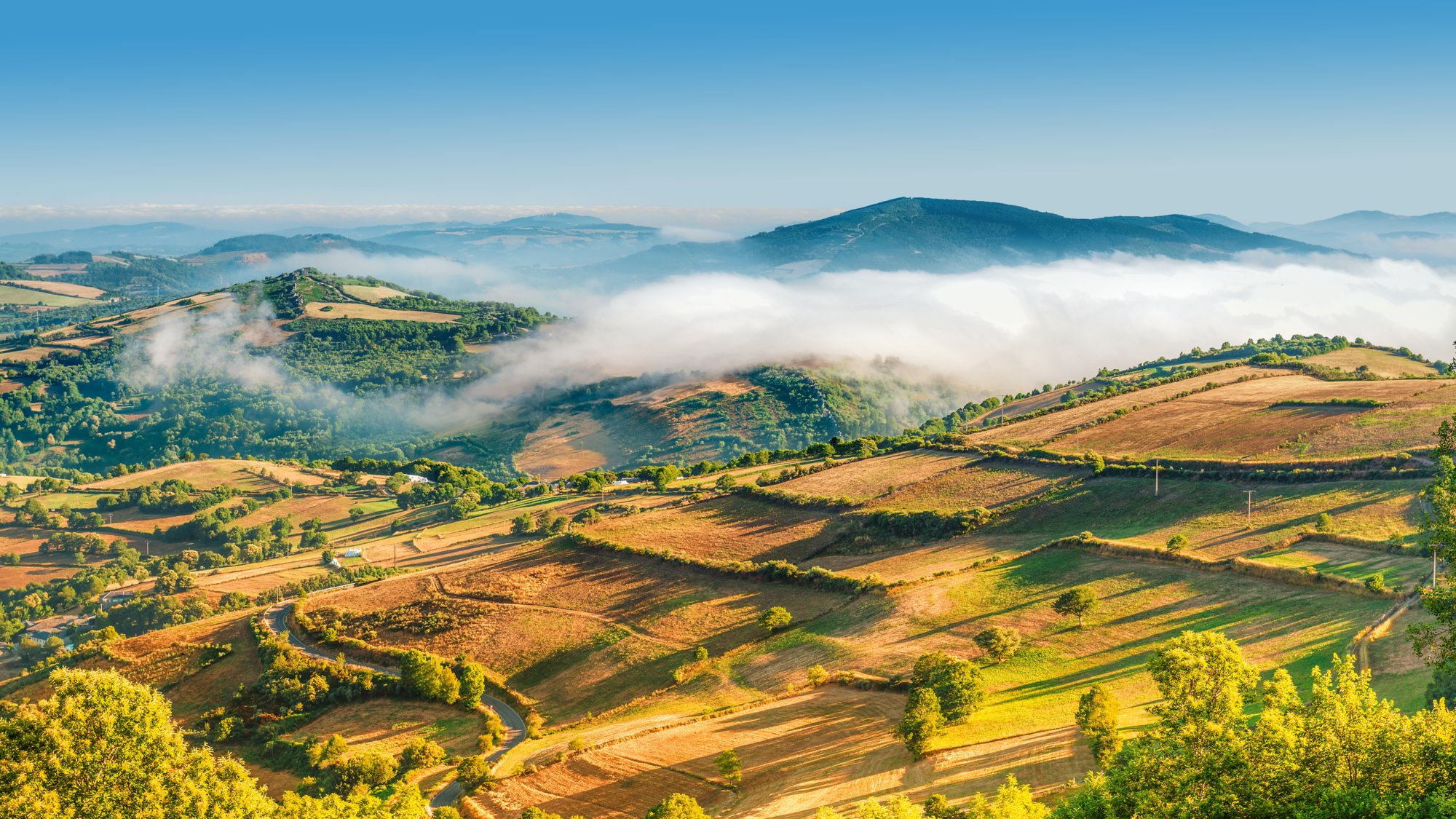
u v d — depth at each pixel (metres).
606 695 121.56
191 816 41.72
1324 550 116.44
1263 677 84.56
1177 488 154.62
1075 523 150.62
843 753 85.12
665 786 85.00
